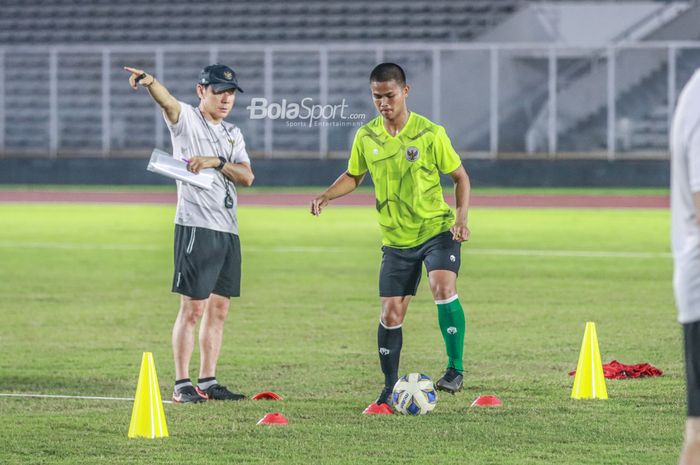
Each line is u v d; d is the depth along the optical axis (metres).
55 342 28.89
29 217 69.69
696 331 11.52
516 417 19.92
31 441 18.47
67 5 113.00
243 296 37.12
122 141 97.12
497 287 38.97
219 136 22.06
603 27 99.38
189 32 108.44
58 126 98.00
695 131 11.18
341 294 37.59
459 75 91.50
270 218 69.25
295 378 24.03
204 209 21.70
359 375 24.30
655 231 60.22
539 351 27.00
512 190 89.56
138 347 28.19
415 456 17.34
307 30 107.44
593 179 89.50
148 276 42.81
